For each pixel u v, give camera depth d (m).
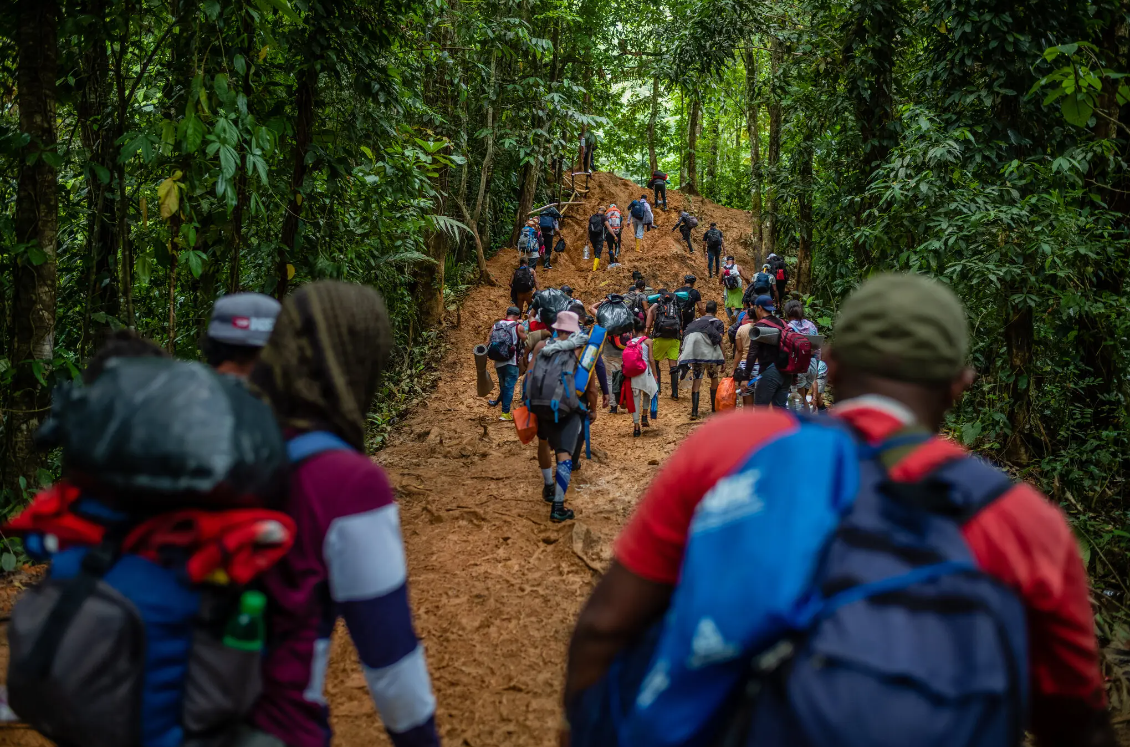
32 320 5.52
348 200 8.38
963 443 7.25
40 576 4.98
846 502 1.08
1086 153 7.05
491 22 14.01
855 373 1.28
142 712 1.29
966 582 1.02
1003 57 8.12
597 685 1.32
